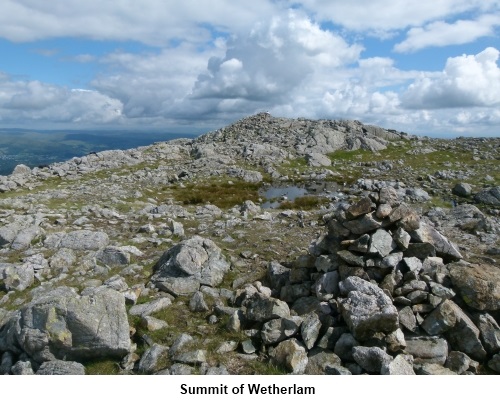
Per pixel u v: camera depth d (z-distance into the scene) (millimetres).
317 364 8523
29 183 35938
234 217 23156
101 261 14617
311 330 9094
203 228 20078
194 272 12891
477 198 28422
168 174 44094
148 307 10953
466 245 16234
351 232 11461
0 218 20922
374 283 10258
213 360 8719
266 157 52281
